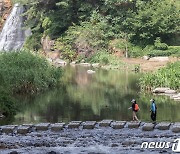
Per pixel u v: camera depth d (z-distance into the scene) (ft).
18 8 361.92
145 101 144.97
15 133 93.81
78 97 157.69
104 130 93.04
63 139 86.74
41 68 184.85
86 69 253.85
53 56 303.07
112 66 258.57
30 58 184.14
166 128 92.38
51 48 308.40
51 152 75.05
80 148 78.59
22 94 165.99
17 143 84.38
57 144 82.58
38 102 148.36
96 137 87.61
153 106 111.65
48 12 324.19
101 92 168.45
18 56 184.03
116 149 77.15
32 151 77.10
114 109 132.16
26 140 87.04
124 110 129.90
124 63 259.19
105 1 303.27
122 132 91.04
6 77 158.92
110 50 284.61
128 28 293.02
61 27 313.94
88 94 164.45
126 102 144.36
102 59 272.51
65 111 130.82
